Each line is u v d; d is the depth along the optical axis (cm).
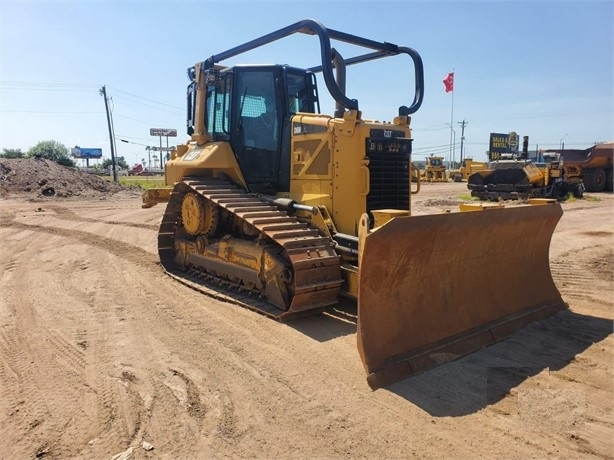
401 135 652
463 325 507
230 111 734
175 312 614
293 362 460
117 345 504
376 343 433
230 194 694
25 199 2377
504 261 583
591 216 1694
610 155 2986
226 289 707
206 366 452
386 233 432
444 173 4444
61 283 760
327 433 343
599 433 342
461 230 502
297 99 738
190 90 862
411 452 321
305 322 571
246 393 400
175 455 318
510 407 378
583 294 703
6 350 489
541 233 620
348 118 608
